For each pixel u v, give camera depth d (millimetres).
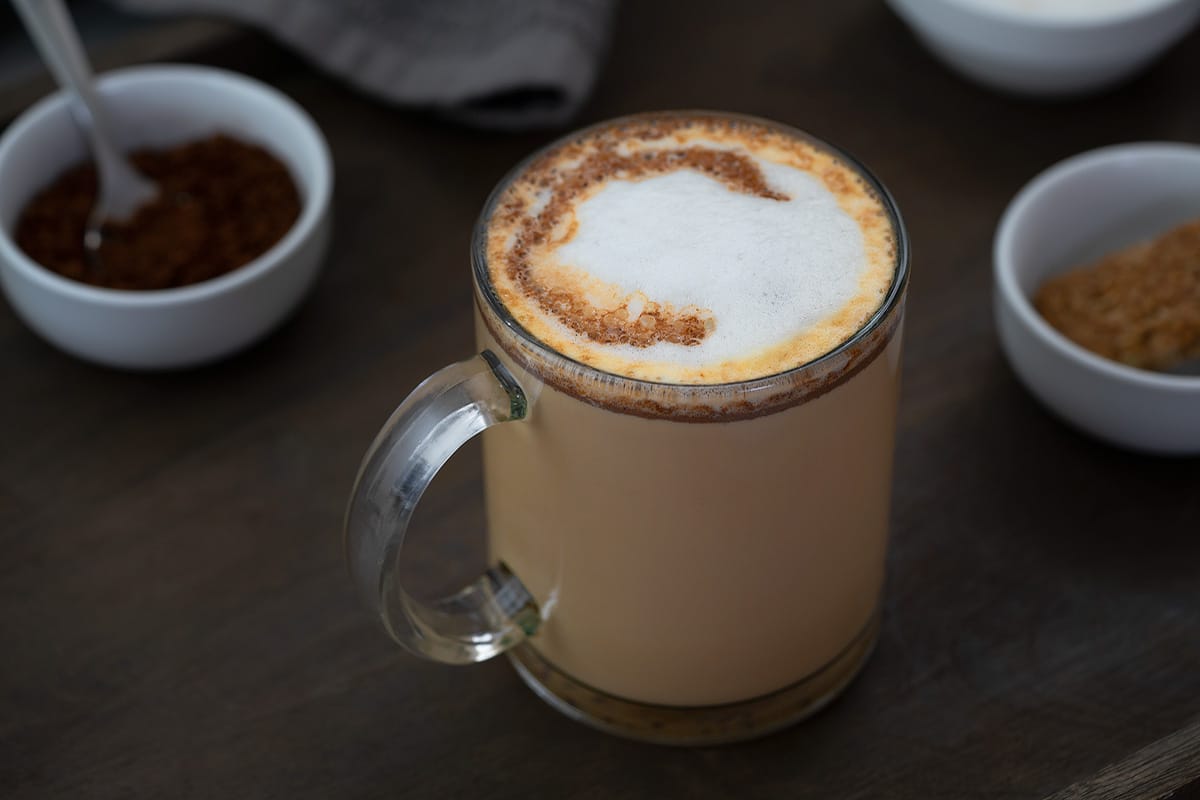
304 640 494
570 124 620
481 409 426
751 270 424
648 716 468
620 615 448
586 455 424
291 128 575
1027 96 621
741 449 418
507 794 465
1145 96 628
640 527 431
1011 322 521
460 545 513
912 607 497
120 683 486
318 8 615
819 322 418
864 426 432
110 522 520
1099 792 446
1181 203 558
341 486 527
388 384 550
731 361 414
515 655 487
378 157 613
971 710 476
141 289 551
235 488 527
